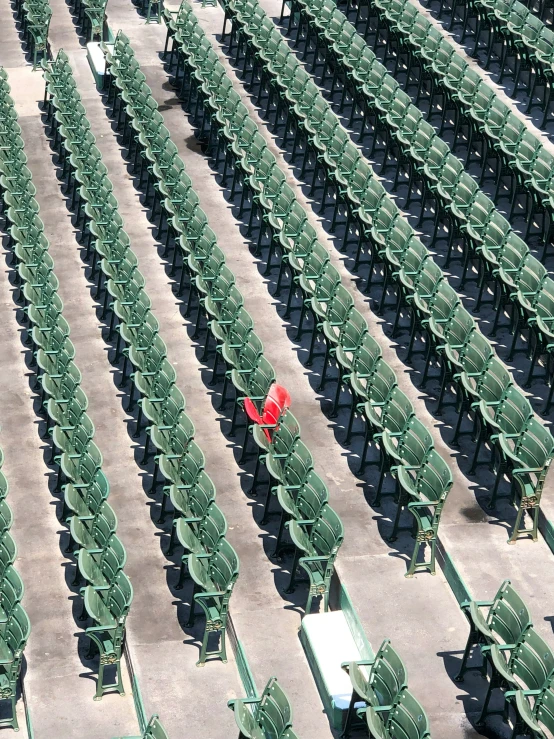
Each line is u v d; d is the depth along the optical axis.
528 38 28.70
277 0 35.94
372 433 19.41
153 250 26.23
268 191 25.77
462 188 23.72
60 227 27.47
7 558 18.05
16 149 28.53
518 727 14.76
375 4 31.12
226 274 23.33
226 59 33.09
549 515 18.33
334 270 22.56
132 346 21.59
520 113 28.44
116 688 17.14
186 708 16.66
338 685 16.17
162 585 18.50
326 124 26.94
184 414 19.78
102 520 18.09
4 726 16.86
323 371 21.58
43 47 34.47
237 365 20.88
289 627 17.59
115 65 31.45
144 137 28.09
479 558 18.03
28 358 23.67
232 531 19.17
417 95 29.33
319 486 17.94
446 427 20.52
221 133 27.84
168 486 18.83
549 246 23.88
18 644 16.44
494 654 15.10
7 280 25.97
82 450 19.86
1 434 21.78
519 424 18.59
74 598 18.55
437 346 20.44
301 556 17.80
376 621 17.23
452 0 31.77
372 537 18.66
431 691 16.25
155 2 35.69
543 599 17.42
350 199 24.23
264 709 15.12
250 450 20.77
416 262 22.17
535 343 20.70
